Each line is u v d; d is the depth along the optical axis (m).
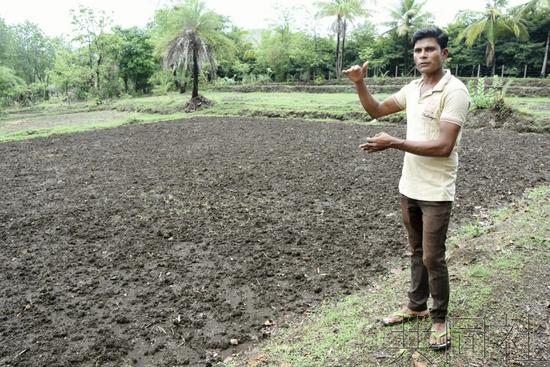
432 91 3.03
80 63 43.12
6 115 31.81
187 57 25.72
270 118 22.02
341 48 43.44
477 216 6.78
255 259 5.66
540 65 34.28
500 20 31.56
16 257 5.95
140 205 8.06
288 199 8.16
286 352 3.55
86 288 5.04
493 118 16.72
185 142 15.09
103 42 41.78
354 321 3.89
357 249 5.85
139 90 46.72
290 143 14.09
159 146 14.46
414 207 3.34
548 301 3.78
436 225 3.11
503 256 4.67
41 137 17.62
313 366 3.29
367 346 3.45
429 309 3.59
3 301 4.80
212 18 26.22
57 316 4.47
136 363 3.71
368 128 17.34
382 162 10.94
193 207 7.87
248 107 24.30
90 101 38.62
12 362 3.74
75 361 3.74
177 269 5.46
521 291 3.95
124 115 27.48
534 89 25.58
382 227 6.60
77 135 17.86
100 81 42.69
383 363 3.23
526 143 13.12
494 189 8.20
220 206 7.88
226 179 9.77
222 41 27.19
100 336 4.11
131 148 14.27
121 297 4.82
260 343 3.92
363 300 4.36
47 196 8.89
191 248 6.07
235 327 4.19
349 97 28.98
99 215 7.58
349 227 6.66
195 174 10.34
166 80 43.47
